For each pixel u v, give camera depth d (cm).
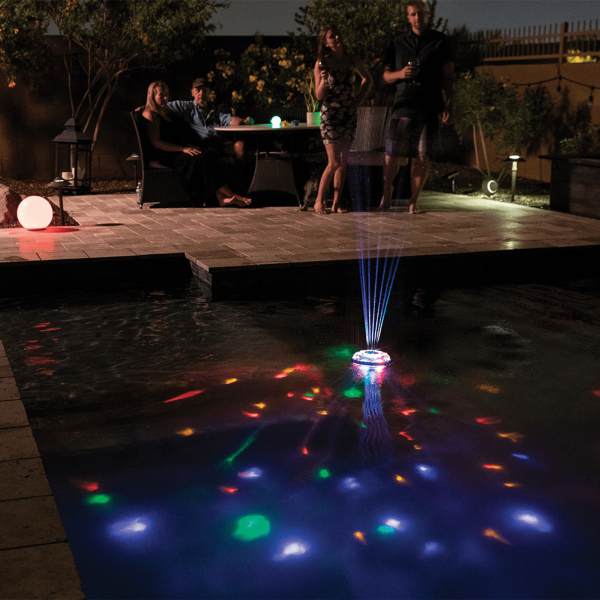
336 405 297
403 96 696
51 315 430
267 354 362
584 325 415
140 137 758
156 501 220
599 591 180
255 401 300
